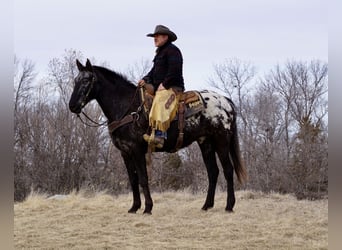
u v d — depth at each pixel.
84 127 21.20
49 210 9.05
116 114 8.36
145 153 8.36
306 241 6.61
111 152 21.12
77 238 6.77
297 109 30.00
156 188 20.98
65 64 23.95
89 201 10.13
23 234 6.99
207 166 9.15
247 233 7.07
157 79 8.31
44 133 21.14
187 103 8.45
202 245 6.41
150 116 7.93
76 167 20.98
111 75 8.48
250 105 30.02
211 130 8.72
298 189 13.98
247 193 11.15
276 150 19.28
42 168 20.72
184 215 8.43
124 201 10.34
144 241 6.61
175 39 8.40
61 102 22.17
